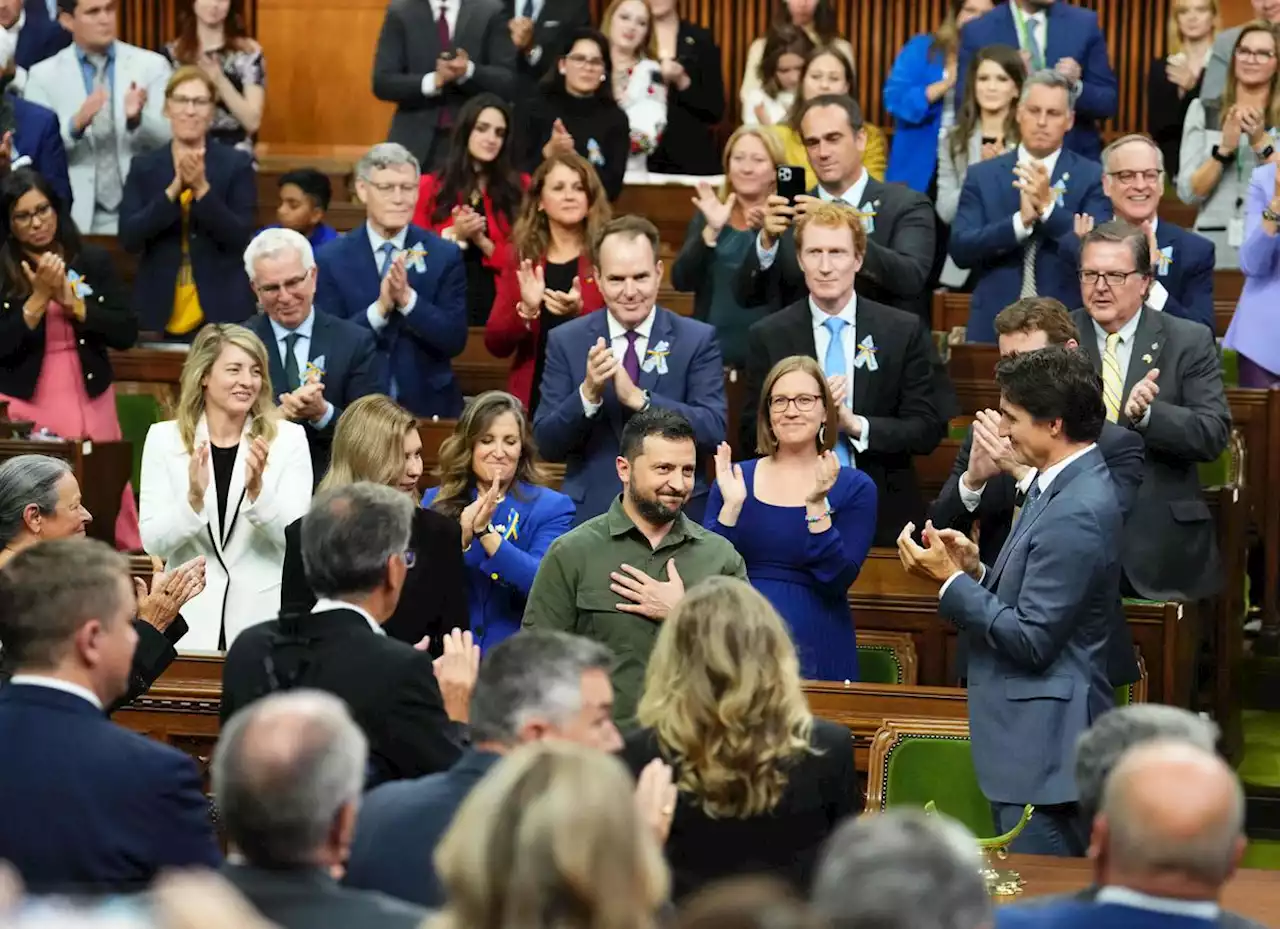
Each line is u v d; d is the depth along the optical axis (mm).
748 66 24625
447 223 19656
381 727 8703
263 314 16031
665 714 8141
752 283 16844
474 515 12484
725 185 18312
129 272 22906
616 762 5289
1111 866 6270
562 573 11555
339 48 29547
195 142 20562
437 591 11383
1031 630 10398
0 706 7945
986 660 10812
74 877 7723
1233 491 15258
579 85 21703
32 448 15812
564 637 7754
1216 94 21031
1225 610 15195
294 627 8977
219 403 13883
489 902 5031
